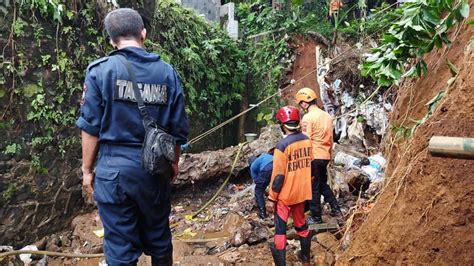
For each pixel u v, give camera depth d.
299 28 9.52
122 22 2.57
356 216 4.56
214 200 6.77
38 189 5.43
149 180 2.48
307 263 4.03
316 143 5.18
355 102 8.15
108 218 2.48
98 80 2.43
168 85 2.60
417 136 2.68
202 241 5.16
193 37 8.56
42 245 5.27
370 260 2.70
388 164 3.99
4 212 5.08
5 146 5.05
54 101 5.57
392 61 3.13
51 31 5.48
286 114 3.96
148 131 2.44
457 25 3.44
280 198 3.89
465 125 2.34
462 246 2.18
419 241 2.38
